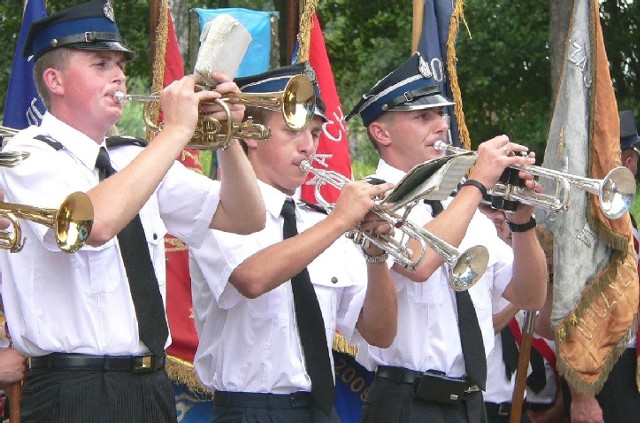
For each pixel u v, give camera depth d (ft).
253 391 18.15
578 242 24.63
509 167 19.83
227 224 17.31
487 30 63.16
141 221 16.47
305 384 18.16
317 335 18.31
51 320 15.69
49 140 16.06
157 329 16.07
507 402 23.86
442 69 26.20
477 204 19.15
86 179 16.12
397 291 19.89
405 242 19.30
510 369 23.84
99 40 16.19
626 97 63.46
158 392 16.16
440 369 19.93
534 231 20.85
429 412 19.81
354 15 69.05
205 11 25.81
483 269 17.02
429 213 20.75
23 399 15.96
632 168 28.14
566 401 25.80
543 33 62.54
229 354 18.31
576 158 25.16
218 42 15.30
